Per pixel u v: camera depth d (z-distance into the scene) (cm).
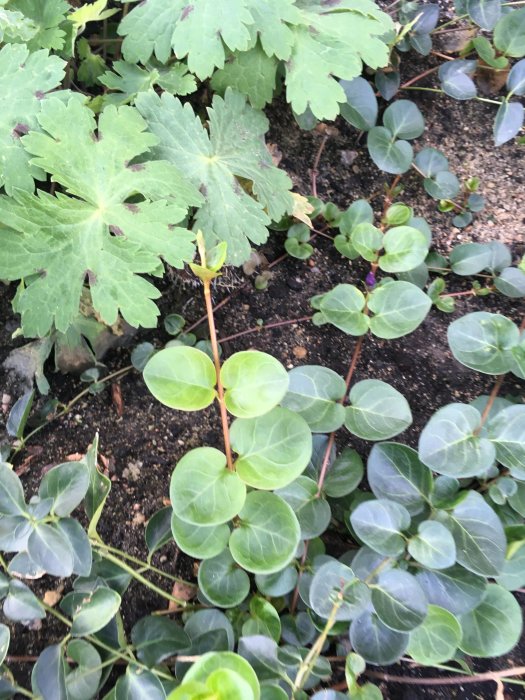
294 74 35
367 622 24
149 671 23
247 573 29
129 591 30
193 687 18
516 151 46
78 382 36
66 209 30
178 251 30
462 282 41
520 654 29
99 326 35
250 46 34
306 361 38
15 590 24
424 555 24
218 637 24
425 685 28
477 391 37
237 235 34
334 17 37
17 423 31
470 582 25
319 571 24
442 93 47
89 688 23
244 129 36
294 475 24
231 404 24
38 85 31
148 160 33
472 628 26
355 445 35
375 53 36
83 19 35
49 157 29
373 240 34
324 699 22
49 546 22
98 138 31
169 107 34
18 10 34
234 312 39
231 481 24
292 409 28
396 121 41
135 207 30
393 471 27
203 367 24
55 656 22
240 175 35
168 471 34
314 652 24
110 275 29
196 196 31
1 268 28
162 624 25
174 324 37
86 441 34
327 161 45
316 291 41
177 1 34
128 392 36
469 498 26
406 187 45
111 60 41
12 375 35
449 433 27
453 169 45
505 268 39
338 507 30
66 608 25
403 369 38
